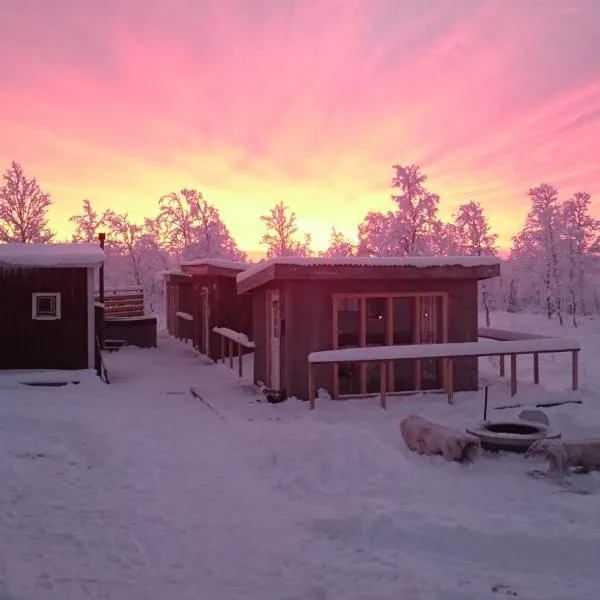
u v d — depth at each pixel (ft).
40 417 33.24
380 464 22.67
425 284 41.16
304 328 39.58
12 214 107.96
